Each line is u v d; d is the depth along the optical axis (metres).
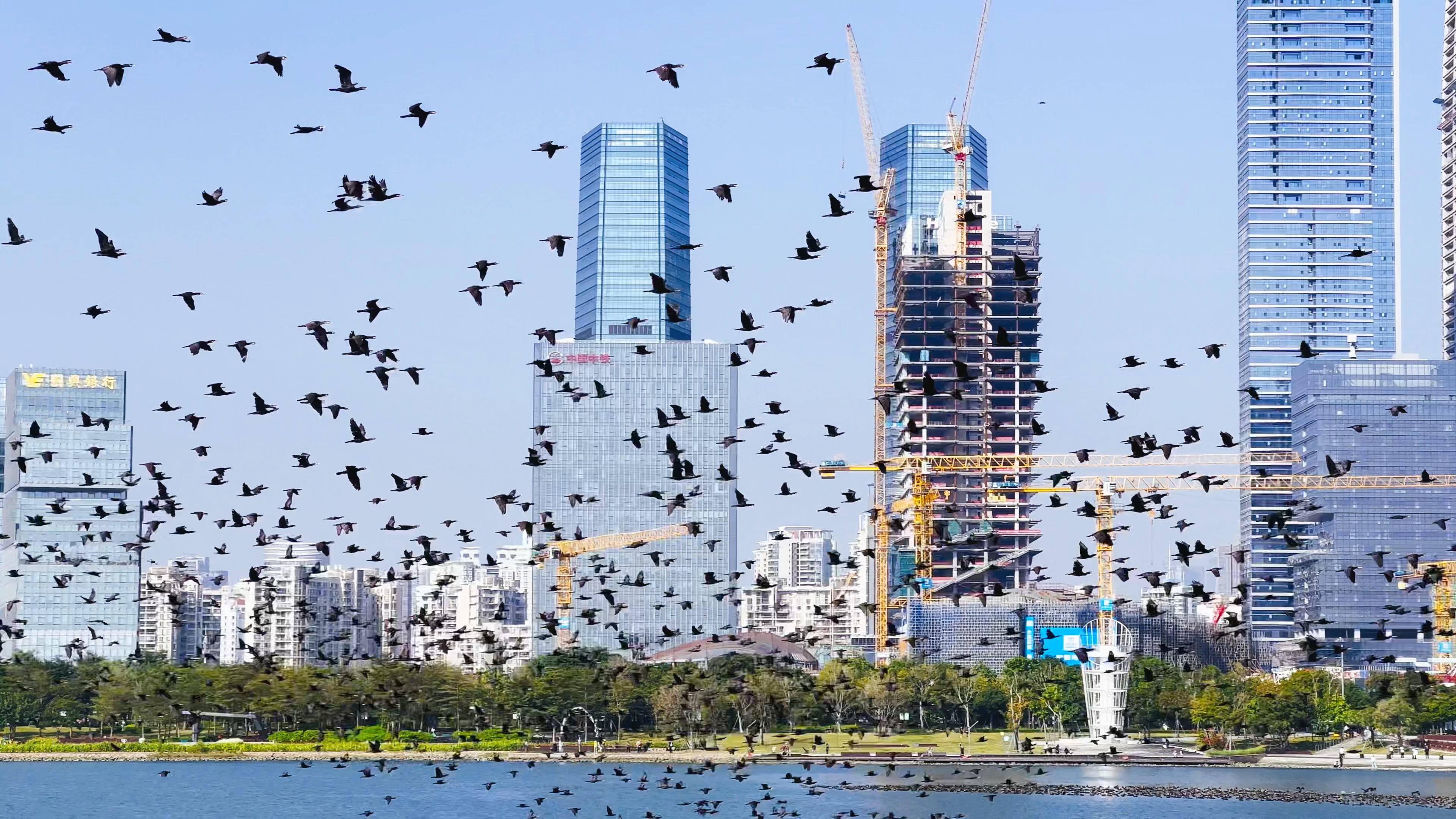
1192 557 142.50
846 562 151.88
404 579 175.50
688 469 133.50
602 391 133.75
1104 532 146.50
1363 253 120.56
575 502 173.62
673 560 181.75
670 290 109.88
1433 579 157.75
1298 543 159.25
